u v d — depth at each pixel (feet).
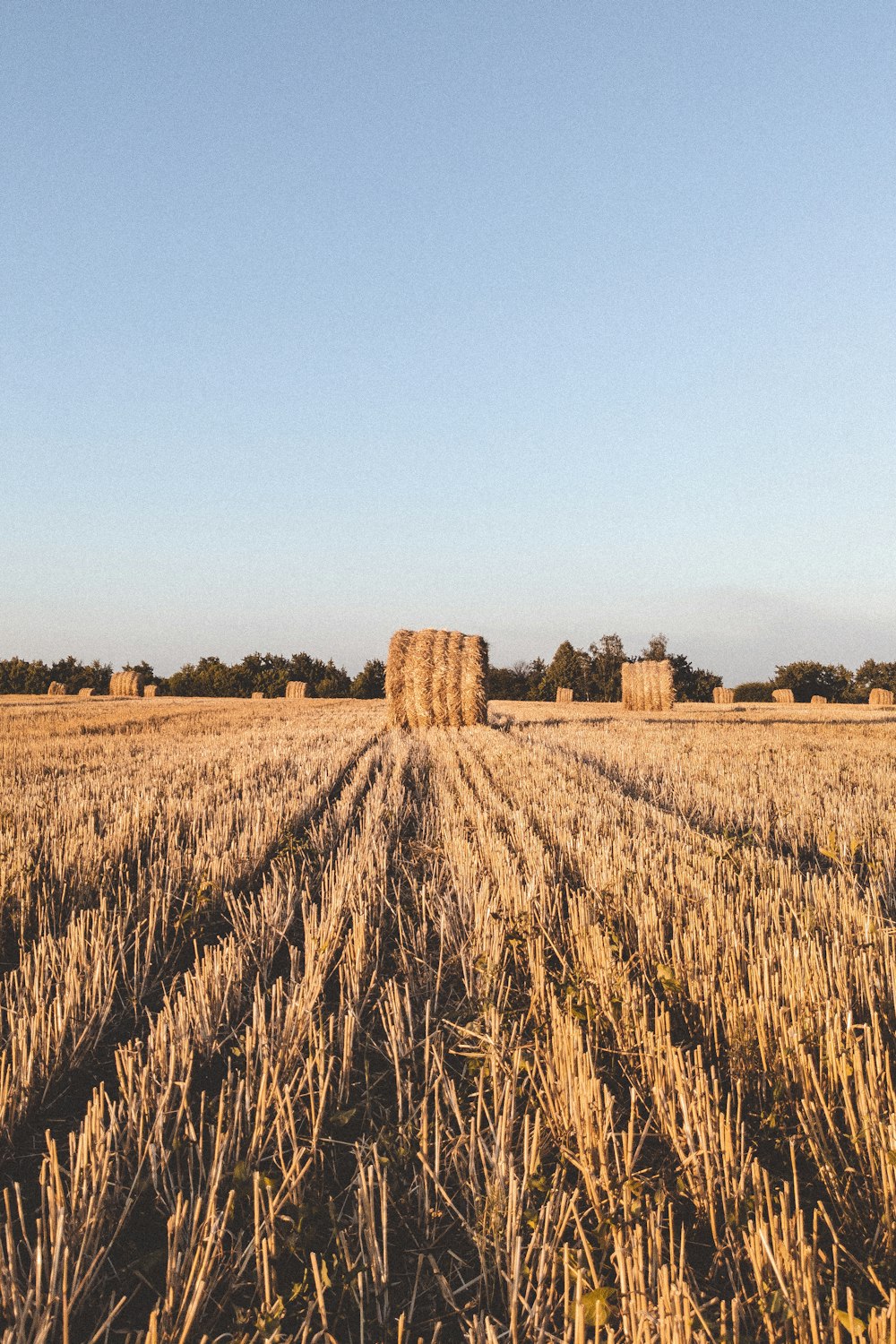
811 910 14.99
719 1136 8.56
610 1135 8.81
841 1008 10.89
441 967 14.64
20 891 17.75
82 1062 11.63
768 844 23.54
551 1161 9.05
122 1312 7.27
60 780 33.88
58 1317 6.94
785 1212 6.91
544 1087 9.87
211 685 213.46
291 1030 11.50
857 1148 8.33
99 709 101.14
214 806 28.14
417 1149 9.22
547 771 35.53
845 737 59.31
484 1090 10.58
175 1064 10.75
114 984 13.41
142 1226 8.38
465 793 30.27
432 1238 8.12
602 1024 11.57
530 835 22.03
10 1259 6.93
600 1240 7.43
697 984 12.26
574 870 19.80
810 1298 6.09
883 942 13.29
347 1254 7.47
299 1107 10.10
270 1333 6.55
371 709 112.27
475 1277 7.58
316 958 14.14
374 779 36.94
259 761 40.55
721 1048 11.25
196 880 18.78
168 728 69.82
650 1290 6.75
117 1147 8.97
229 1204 7.64
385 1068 11.46
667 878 17.53
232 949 14.24
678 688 234.38
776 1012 10.72
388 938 16.51
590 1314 6.40
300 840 23.70
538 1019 11.94
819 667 241.76
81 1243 7.70
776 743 54.24
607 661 240.53
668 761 43.21
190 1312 6.68
